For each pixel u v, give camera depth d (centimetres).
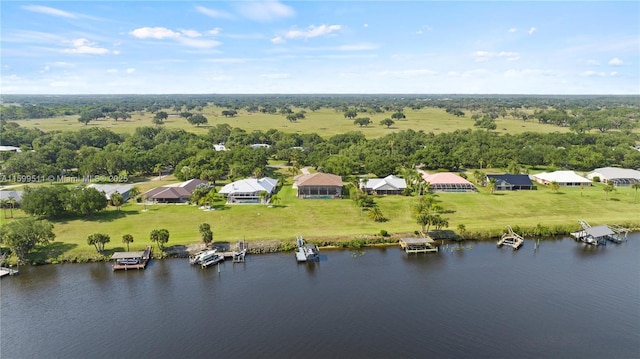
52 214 10600
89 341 5816
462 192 13538
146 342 5778
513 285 7419
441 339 5803
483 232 9862
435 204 11694
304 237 9419
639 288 7294
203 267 8188
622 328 6062
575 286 7375
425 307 6650
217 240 9244
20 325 6234
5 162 15900
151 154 17512
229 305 6744
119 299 6975
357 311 6538
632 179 14638
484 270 8069
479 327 6091
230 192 12494
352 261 8512
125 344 5738
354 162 16925
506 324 6169
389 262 8456
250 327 6116
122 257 8144
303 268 8175
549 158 17575
